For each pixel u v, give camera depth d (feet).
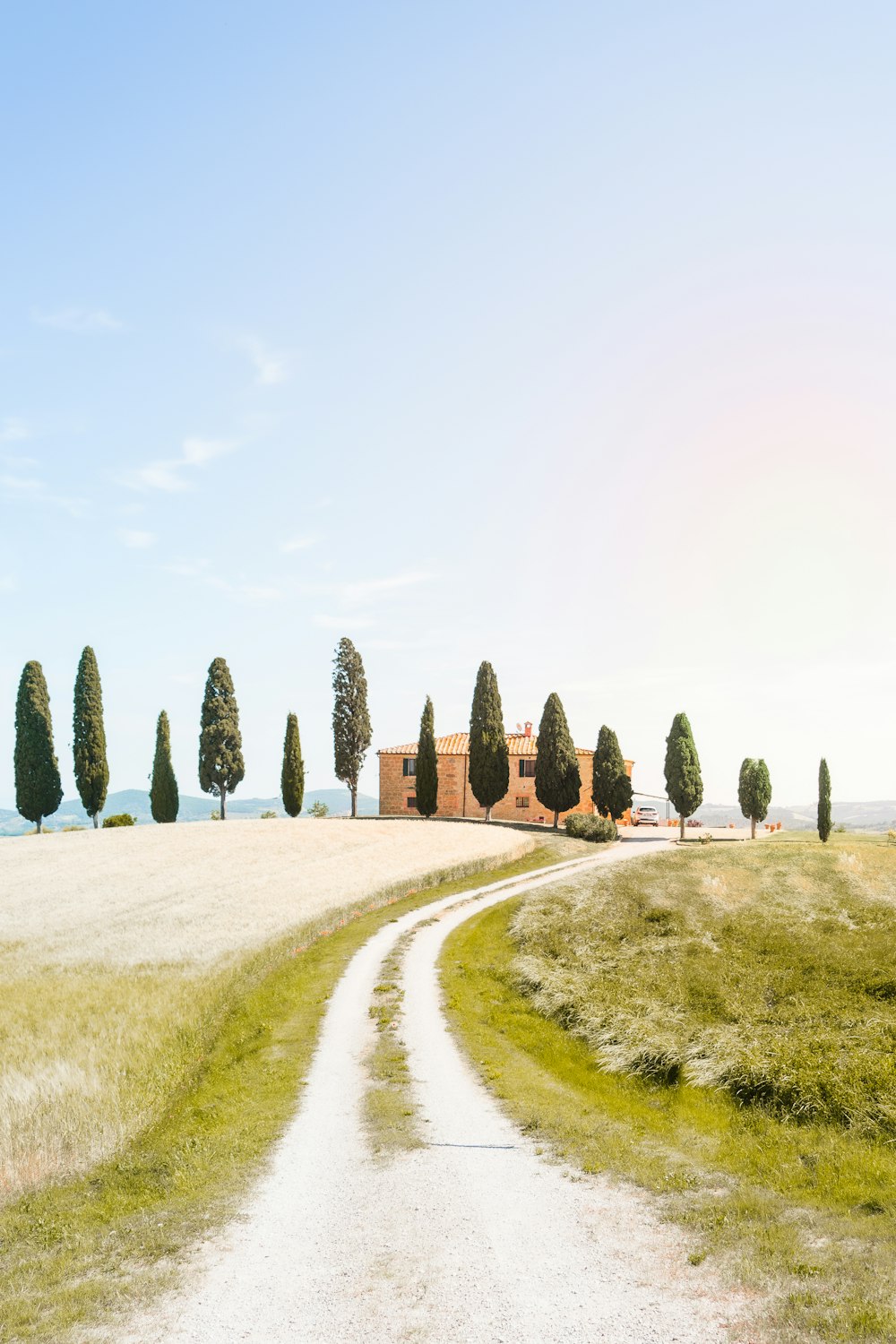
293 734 308.40
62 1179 47.70
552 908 150.82
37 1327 32.12
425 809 297.33
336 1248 37.73
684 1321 30.17
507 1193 43.27
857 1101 52.21
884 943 124.36
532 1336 29.71
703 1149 49.24
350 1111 58.03
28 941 126.21
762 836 318.04
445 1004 90.38
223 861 202.69
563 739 281.74
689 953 124.98
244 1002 88.12
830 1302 30.53
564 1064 70.38
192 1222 41.24
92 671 284.00
